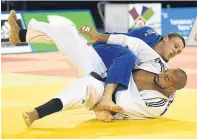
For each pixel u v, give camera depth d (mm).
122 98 10531
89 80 10453
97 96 10461
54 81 16656
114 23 24156
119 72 10562
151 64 10977
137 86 10766
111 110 10508
